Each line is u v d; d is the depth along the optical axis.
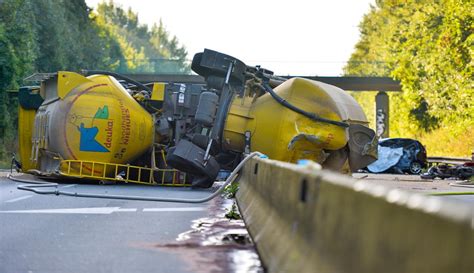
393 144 65.56
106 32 193.62
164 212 19.58
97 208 20.55
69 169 31.34
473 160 51.44
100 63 139.88
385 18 167.25
